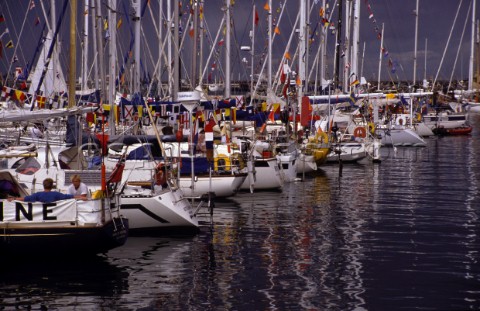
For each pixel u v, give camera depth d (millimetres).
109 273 15148
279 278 14922
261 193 27891
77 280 14617
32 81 32031
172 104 25859
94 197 15500
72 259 16219
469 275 15297
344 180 32969
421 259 16703
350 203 25438
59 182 18359
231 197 26688
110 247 15609
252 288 14180
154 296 13602
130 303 13156
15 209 14953
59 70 31812
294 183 31609
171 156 22125
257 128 32562
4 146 22844
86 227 14906
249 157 27500
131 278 14789
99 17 26453
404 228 20547
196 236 19094
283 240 18672
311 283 14578
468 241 18766
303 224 21047
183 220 19031
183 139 23469
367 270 15648
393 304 13281
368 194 27953
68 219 15039
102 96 25516
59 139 24375
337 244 18250
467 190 29422
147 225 18984
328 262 16328
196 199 23969
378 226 20828
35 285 14211
